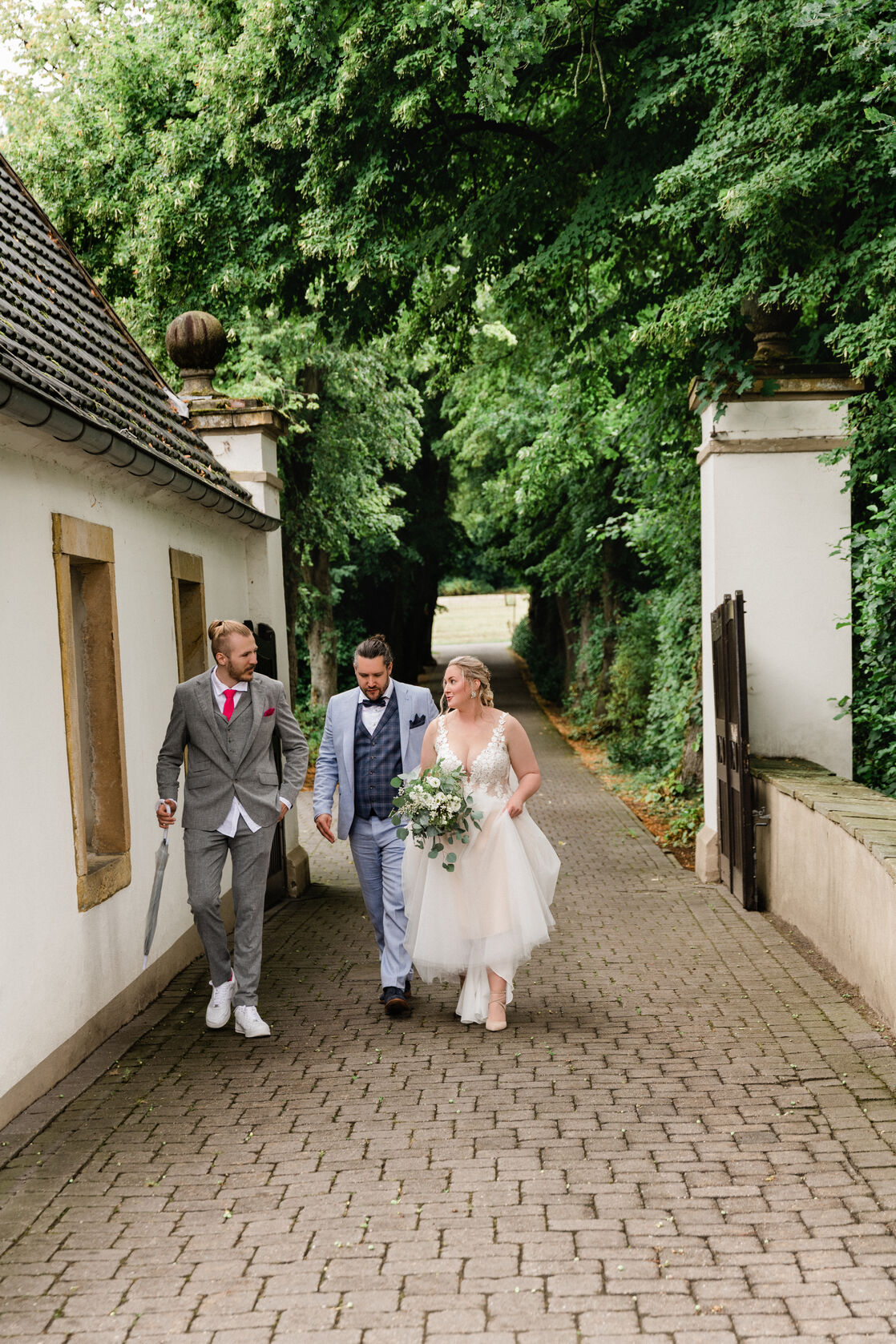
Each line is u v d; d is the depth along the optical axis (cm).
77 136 1409
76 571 591
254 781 557
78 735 529
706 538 959
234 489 852
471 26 940
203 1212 366
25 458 486
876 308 771
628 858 1084
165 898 670
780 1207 357
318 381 2030
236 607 910
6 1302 315
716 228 852
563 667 3262
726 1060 495
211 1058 520
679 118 1008
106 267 1496
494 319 1485
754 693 902
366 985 648
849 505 895
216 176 1216
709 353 909
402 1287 316
